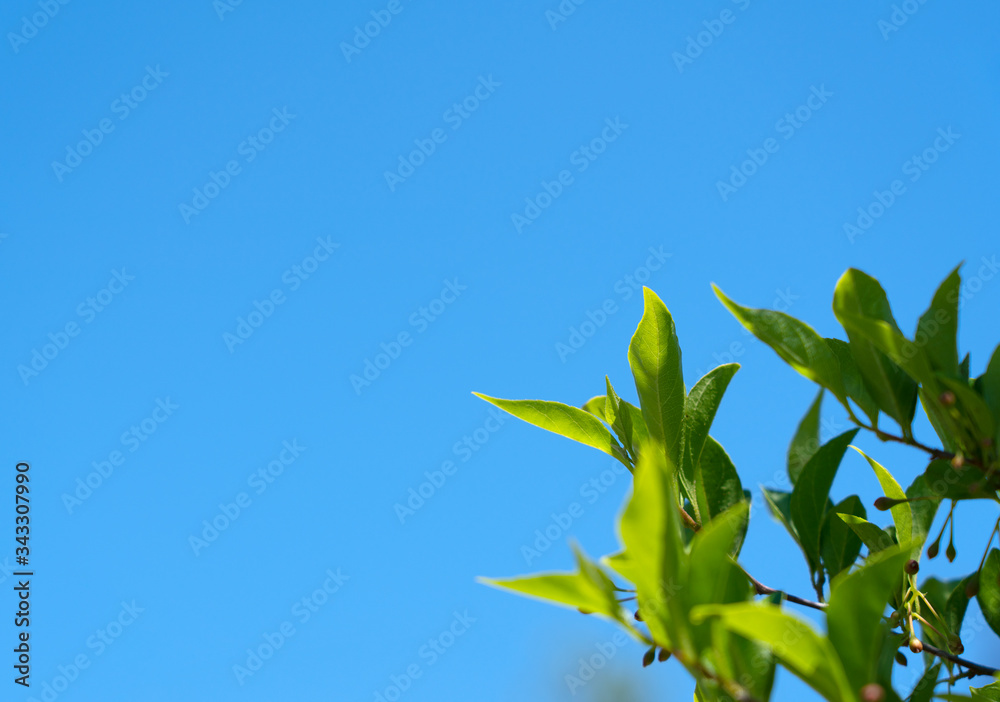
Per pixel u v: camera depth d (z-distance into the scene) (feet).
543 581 2.62
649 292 3.01
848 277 2.90
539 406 3.08
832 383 2.93
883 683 2.75
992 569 3.03
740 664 2.65
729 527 2.64
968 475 2.89
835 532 3.03
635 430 3.10
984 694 2.98
